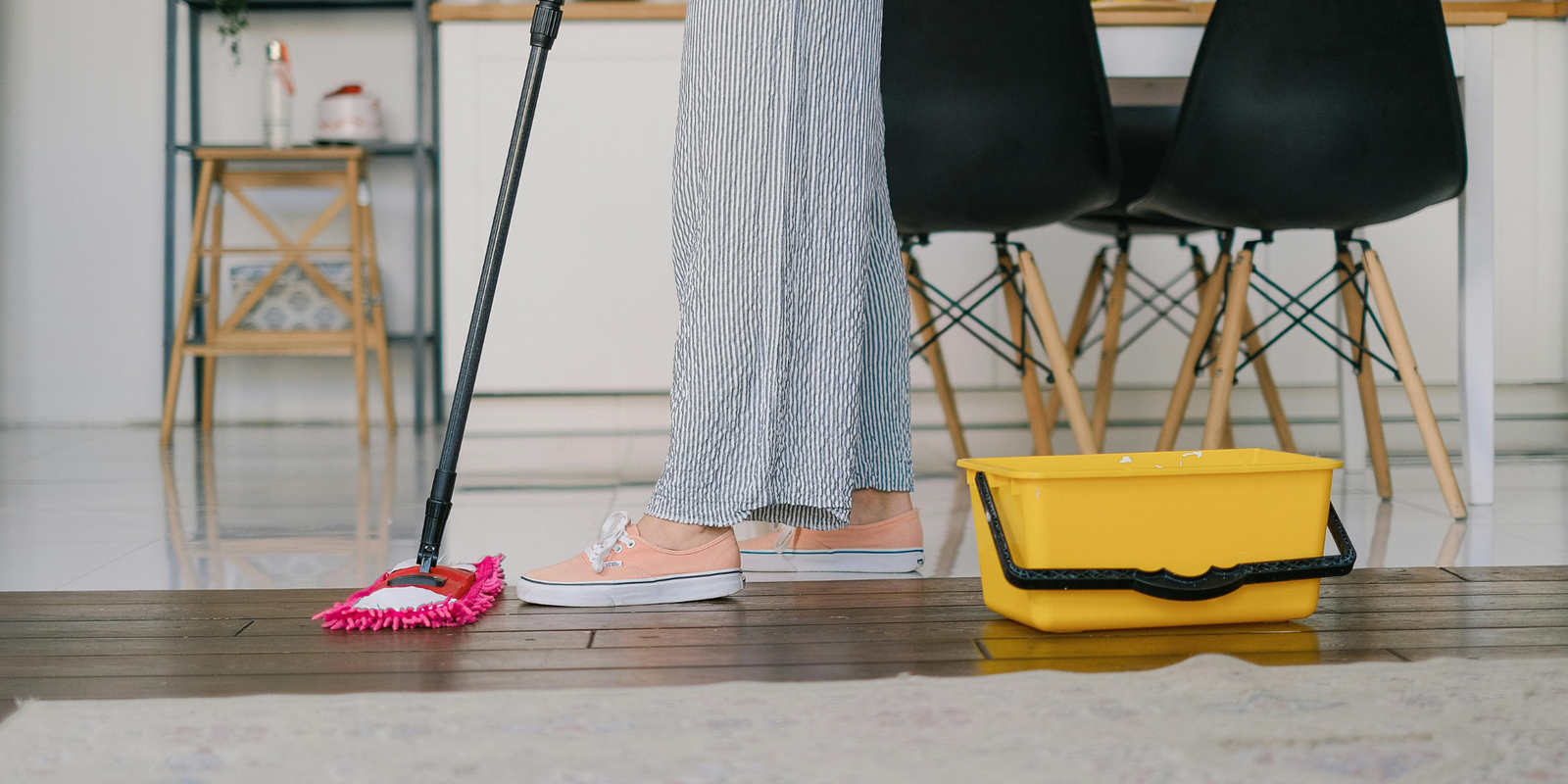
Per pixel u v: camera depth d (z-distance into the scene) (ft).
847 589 4.52
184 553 5.45
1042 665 3.37
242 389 12.75
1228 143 6.12
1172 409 6.86
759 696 2.96
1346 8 5.92
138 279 12.58
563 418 11.07
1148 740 2.57
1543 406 11.19
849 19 4.35
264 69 12.49
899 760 2.47
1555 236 10.98
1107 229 8.66
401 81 12.65
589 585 4.22
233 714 2.82
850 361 4.33
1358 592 4.34
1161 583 3.67
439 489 4.19
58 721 2.77
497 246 4.27
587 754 2.53
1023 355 7.54
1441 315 10.86
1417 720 2.69
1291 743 2.55
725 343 4.21
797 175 4.25
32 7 12.42
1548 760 2.44
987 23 6.29
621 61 10.69
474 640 3.72
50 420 12.60
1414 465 8.56
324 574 4.94
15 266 12.53
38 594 4.49
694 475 4.25
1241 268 6.45
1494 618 3.90
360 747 2.58
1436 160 6.05
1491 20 6.57
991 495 3.89
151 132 12.51
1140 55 6.91
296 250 11.12
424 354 11.54
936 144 6.41
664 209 10.79
